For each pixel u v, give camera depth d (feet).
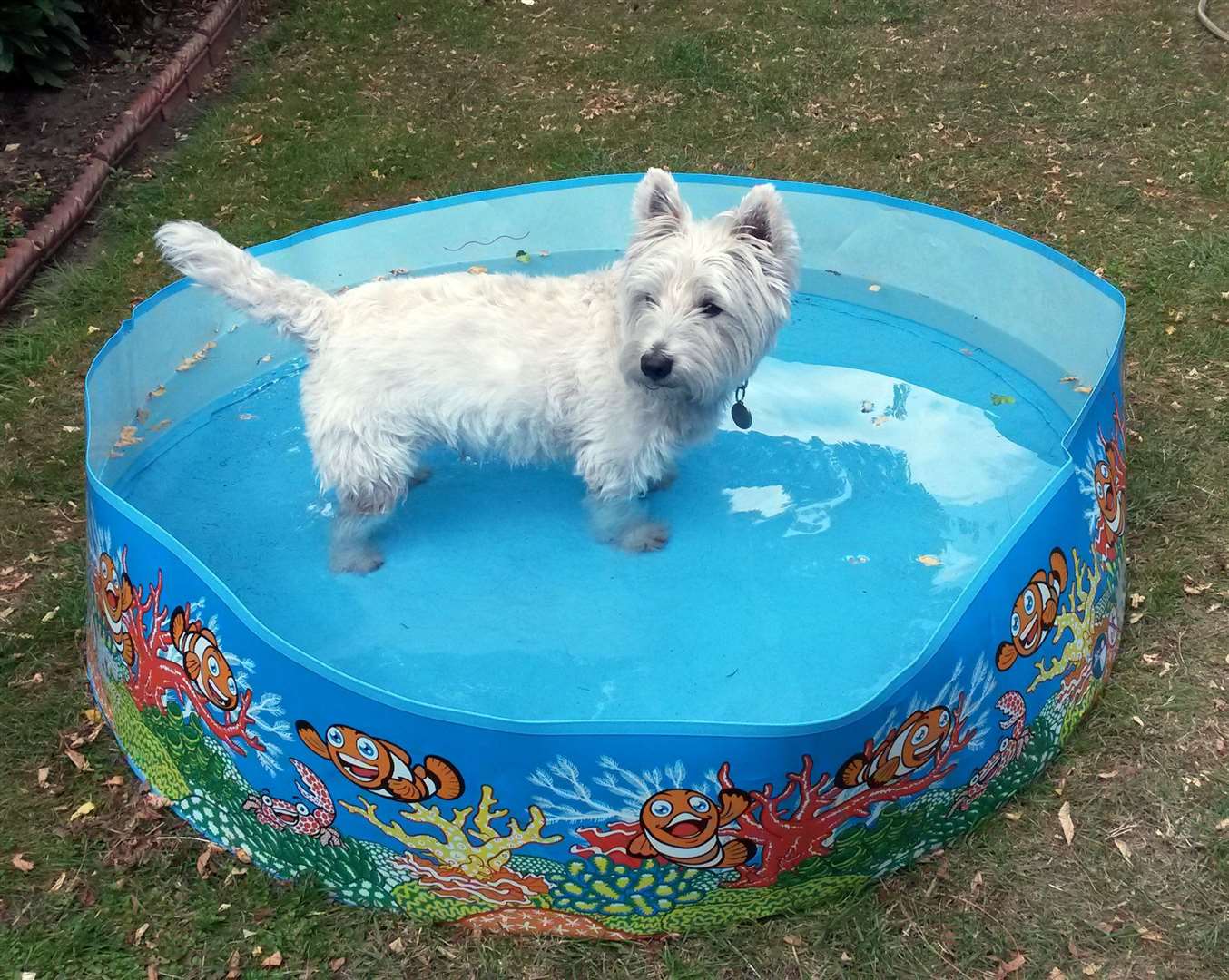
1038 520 2.97
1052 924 2.82
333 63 8.07
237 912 2.89
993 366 4.58
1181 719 3.33
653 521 3.94
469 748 2.53
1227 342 5.00
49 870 2.99
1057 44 8.20
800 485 4.09
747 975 2.73
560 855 2.65
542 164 6.80
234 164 6.69
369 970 2.76
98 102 6.94
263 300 3.42
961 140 6.97
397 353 3.44
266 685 2.69
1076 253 5.74
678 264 3.35
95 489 3.18
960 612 2.72
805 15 8.84
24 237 5.68
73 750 3.31
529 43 8.45
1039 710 3.07
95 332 5.22
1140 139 6.86
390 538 3.92
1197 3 8.75
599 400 3.57
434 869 2.76
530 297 3.63
